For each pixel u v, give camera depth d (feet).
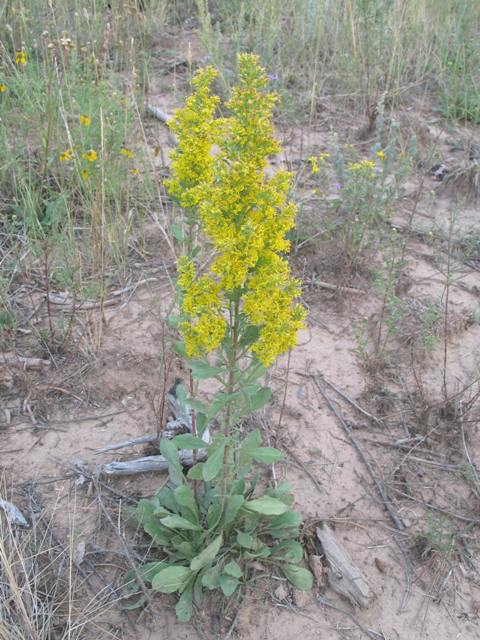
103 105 3.84
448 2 6.08
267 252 1.72
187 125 1.99
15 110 4.34
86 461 2.57
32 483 2.47
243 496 2.29
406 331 3.30
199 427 2.11
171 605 2.13
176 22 6.76
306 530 2.38
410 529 2.44
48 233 3.58
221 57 5.32
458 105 5.44
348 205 3.78
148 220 3.92
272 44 5.48
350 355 3.19
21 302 3.30
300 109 5.30
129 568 2.21
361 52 5.49
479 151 4.83
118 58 5.41
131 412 2.79
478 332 3.38
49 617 1.96
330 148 4.47
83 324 3.13
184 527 2.10
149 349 3.07
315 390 3.00
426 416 2.80
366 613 2.18
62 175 3.77
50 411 2.76
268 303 1.72
